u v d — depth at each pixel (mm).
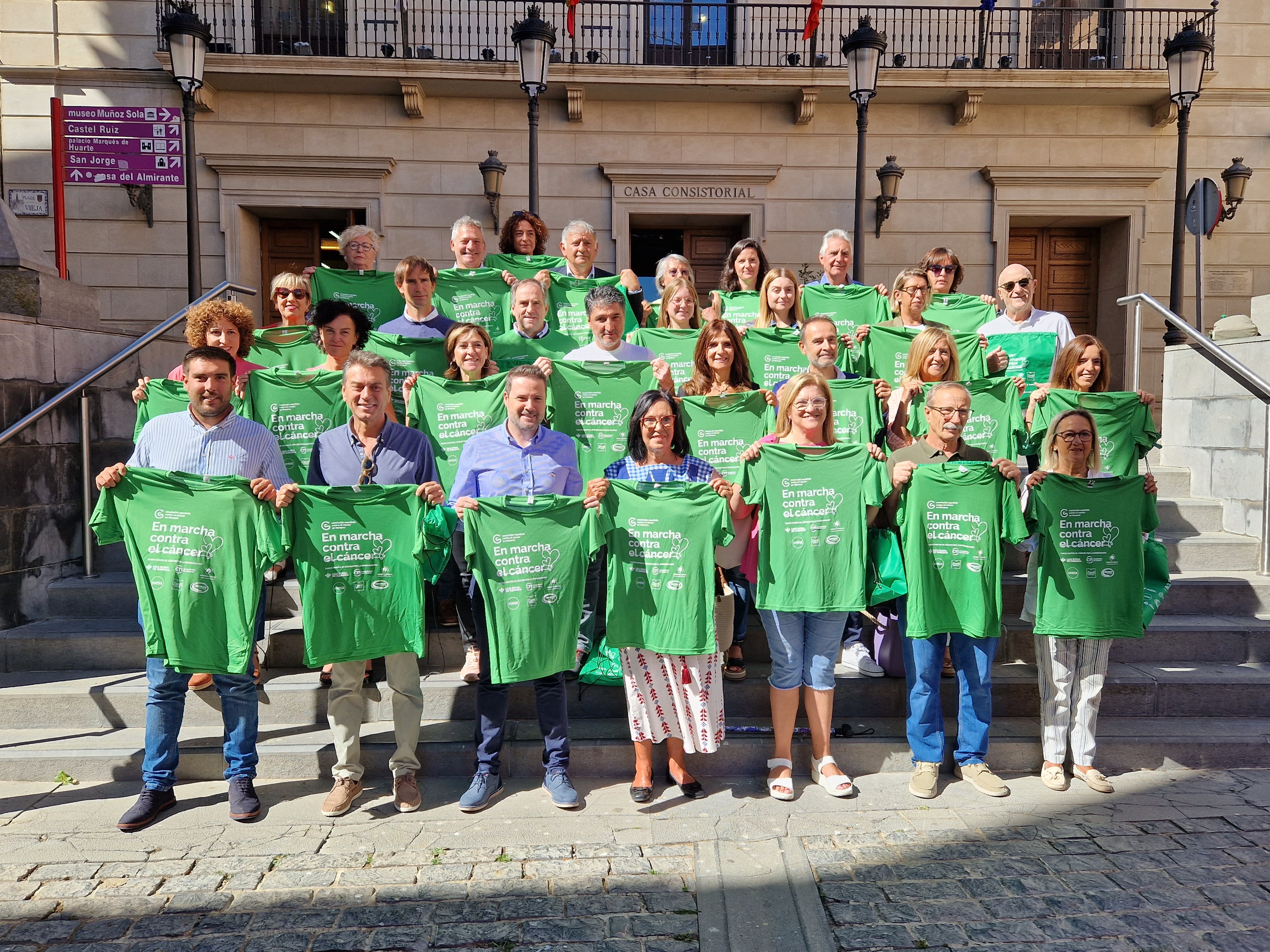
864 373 5281
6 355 4770
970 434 4859
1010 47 11938
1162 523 5812
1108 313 12578
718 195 12016
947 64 11953
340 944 2668
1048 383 4965
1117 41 11914
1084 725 3791
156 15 11203
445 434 4531
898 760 3918
